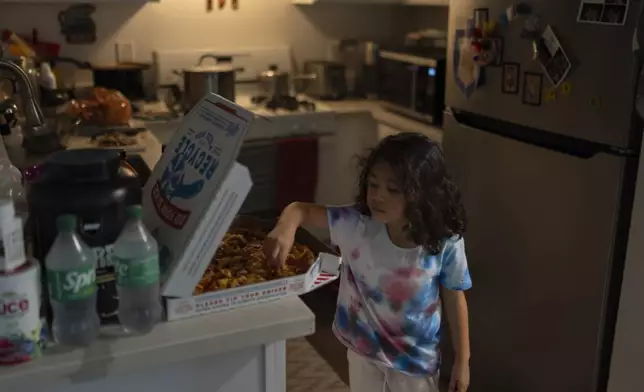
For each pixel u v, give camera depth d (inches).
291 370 104.9
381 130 132.7
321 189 134.6
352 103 140.0
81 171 38.8
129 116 109.8
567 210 76.5
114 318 40.1
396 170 55.2
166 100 129.6
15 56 107.0
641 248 68.4
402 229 58.7
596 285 73.8
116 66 130.7
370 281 60.6
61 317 37.2
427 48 132.9
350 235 60.0
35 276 35.7
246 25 142.9
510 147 84.3
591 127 72.1
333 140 133.3
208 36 140.7
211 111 44.8
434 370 63.6
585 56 71.4
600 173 71.5
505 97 83.9
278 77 135.6
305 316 41.8
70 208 37.9
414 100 122.4
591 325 75.2
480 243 92.4
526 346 86.1
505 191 86.3
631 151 68.7
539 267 82.0
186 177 42.7
